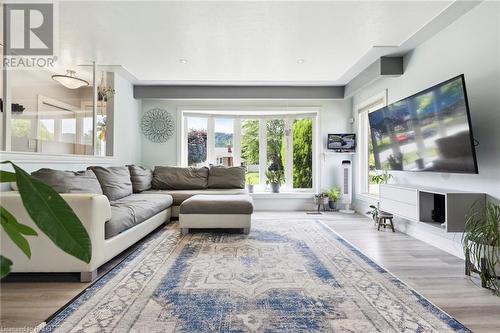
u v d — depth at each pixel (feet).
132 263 7.97
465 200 7.88
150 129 18.06
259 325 4.93
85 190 8.91
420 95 9.28
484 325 4.99
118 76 14.79
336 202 17.74
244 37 10.29
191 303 5.69
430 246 9.85
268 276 7.07
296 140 19.04
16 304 5.62
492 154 7.77
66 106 13.14
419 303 5.74
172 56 12.12
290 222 13.83
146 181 15.23
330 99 17.56
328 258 8.47
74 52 11.56
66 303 5.66
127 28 9.58
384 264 8.04
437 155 8.93
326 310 5.44
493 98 7.74
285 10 8.50
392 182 12.94
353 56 12.11
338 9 8.43
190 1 8.01
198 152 19.07
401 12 8.60
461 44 8.87
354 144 17.48
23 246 2.43
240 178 16.56
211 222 11.14
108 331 4.73
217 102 18.26
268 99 17.31
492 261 6.43
